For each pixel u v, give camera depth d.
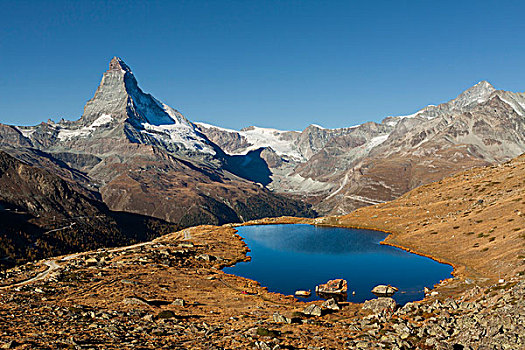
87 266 109.44
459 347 36.66
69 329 47.25
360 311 64.06
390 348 39.69
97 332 46.41
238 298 77.88
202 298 76.56
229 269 113.69
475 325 39.28
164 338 45.78
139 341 43.62
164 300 72.31
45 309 59.66
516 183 152.38
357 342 42.69
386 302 63.84
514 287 44.66
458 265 96.56
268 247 148.38
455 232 122.12
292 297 83.25
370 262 115.25
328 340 44.66
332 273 106.38
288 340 44.56
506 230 102.19
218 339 45.25
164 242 157.00
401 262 111.19
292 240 162.75
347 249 136.38
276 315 56.06
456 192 178.12
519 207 115.88
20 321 50.31
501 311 39.41
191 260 120.44
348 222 192.25
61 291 77.75
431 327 43.31
